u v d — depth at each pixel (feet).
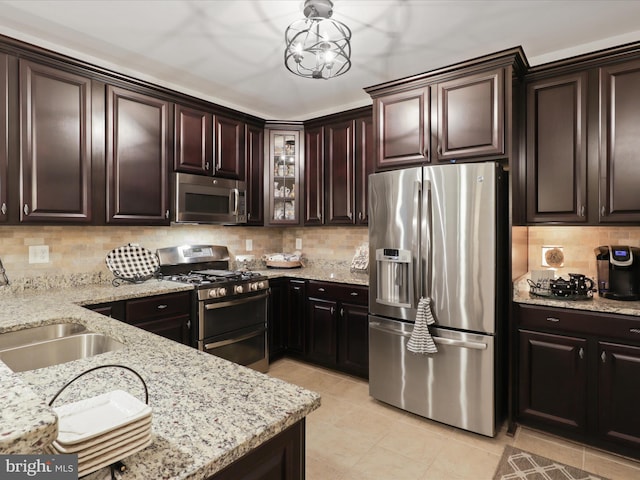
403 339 8.52
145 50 8.45
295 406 3.01
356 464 6.72
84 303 7.28
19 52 7.25
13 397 2.06
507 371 8.09
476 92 7.85
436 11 6.95
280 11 6.96
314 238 13.56
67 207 7.89
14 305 6.76
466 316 7.67
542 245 9.49
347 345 10.54
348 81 10.19
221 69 9.43
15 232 8.13
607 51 7.32
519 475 6.38
